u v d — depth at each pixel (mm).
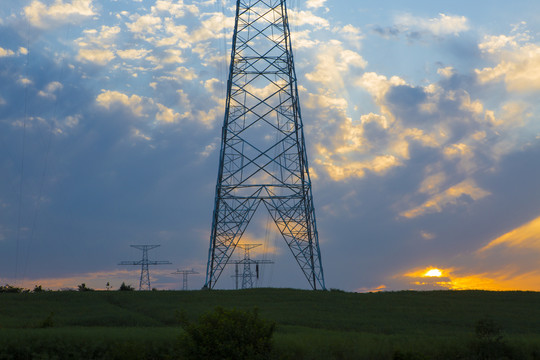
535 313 50938
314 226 71562
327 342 26875
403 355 25594
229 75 73938
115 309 52000
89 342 26219
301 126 72938
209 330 24141
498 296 65688
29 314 48219
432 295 66875
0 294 66000
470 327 41219
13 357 25641
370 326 40562
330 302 57781
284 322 41719
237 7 76250
